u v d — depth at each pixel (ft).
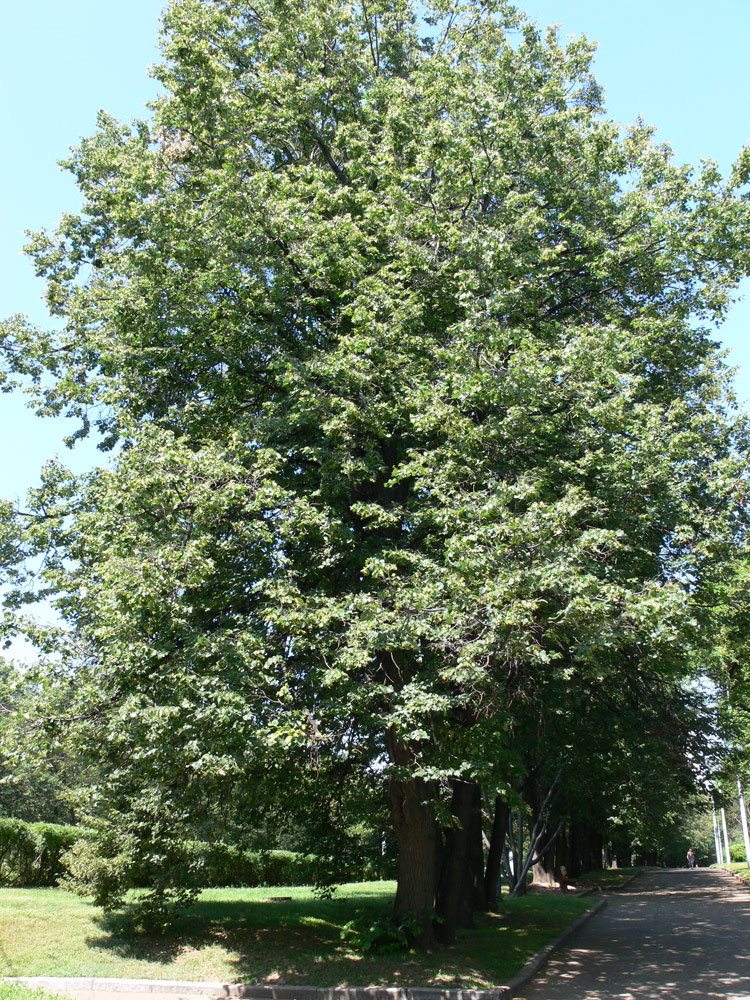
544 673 41.78
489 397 35.63
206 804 39.86
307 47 54.49
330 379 40.32
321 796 48.60
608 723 53.72
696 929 60.85
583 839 141.38
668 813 108.17
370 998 35.70
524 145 46.91
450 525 34.63
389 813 51.98
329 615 34.88
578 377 38.22
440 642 34.71
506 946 47.16
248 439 41.06
